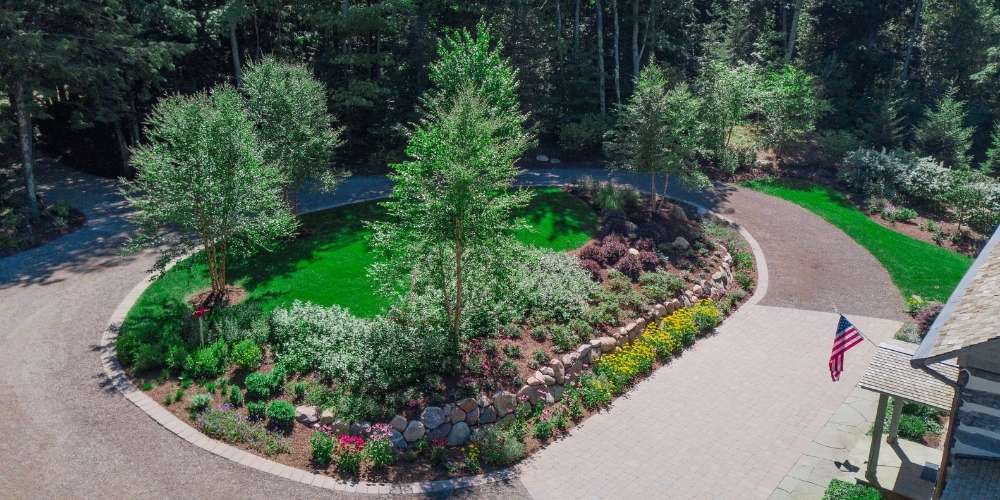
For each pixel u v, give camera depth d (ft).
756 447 59.77
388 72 130.11
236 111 69.87
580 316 74.90
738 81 127.54
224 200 68.33
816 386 69.41
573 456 58.49
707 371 72.38
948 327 42.60
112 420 56.75
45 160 123.85
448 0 131.44
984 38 161.48
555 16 155.43
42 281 79.46
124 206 104.37
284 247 86.28
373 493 52.19
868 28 161.48
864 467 56.39
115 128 118.01
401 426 57.72
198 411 58.34
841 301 87.76
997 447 41.42
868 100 158.51
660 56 162.61
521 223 66.80
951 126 138.72
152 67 104.42
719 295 88.12
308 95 85.76
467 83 91.09
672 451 59.21
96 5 97.81
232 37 117.39
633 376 70.54
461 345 67.31
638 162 100.27
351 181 115.03
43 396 59.00
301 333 66.33
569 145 132.46
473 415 60.08
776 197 120.98
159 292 75.92
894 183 124.36
